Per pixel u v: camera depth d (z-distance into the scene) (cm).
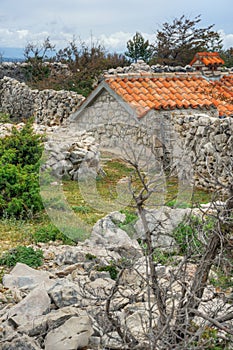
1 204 821
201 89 1279
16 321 438
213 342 359
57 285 490
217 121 950
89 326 408
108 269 560
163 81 1267
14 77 2462
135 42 2783
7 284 538
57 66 2452
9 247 685
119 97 1110
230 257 396
